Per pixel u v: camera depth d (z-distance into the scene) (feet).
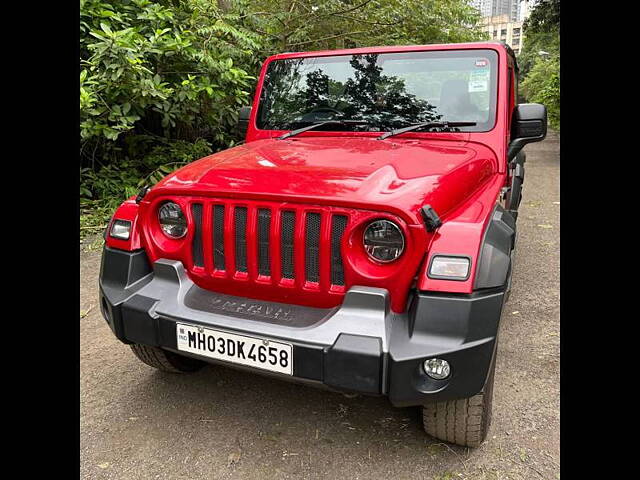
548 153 48.06
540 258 17.21
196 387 9.97
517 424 8.71
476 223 7.06
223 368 10.67
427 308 6.61
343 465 7.86
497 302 6.66
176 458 8.05
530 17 66.95
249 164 8.41
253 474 7.71
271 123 11.82
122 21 20.54
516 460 7.88
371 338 6.66
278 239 7.36
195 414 9.14
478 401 7.35
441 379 6.60
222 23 23.47
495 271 6.74
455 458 7.94
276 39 27.37
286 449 8.22
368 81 11.06
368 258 6.97
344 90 11.23
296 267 7.32
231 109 23.71
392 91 10.83
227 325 7.34
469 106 10.21
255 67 26.13
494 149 9.86
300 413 9.13
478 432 7.65
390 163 8.08
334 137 10.75
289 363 6.96
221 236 7.84
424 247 6.77
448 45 10.62
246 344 7.20
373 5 27.25
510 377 10.16
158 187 8.20
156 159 23.67
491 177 9.37
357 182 7.29
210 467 7.86
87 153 22.88
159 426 8.82
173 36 22.21
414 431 8.58
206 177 8.07
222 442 8.41
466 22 29.86
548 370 10.37
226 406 9.36
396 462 7.89
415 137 10.22
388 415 9.02
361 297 6.88
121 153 24.45
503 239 7.27
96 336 12.09
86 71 18.35
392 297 6.91
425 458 7.96
